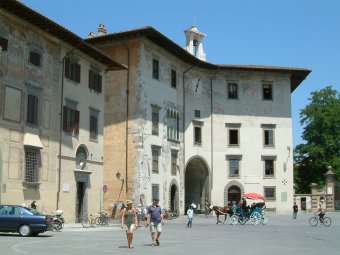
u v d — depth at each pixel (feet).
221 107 193.06
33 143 105.29
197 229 109.81
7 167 98.07
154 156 159.12
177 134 175.94
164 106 167.73
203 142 188.03
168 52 171.32
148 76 158.61
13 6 97.86
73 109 122.01
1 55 97.40
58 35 115.44
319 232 100.27
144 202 150.61
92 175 128.88
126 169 151.53
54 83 115.14
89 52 127.03
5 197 97.04
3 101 97.71
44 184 109.40
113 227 114.21
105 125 156.66
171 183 169.07
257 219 131.23
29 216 82.33
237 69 193.77
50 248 62.80
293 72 198.90
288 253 59.52
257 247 67.31
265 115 196.54
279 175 194.18
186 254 57.26
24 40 105.29
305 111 246.68
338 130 238.68
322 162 234.99
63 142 116.98
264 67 193.36
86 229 105.70
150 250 61.77
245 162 192.13
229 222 142.51
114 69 140.46
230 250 62.75
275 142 195.93
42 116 110.01
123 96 155.43
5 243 69.10
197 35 200.64
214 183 188.65
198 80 189.26
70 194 118.73
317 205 204.64
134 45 156.04
